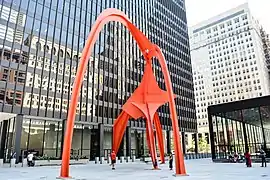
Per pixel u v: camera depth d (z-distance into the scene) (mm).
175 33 80062
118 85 49062
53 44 38250
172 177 14469
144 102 22125
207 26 146875
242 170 18828
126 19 19000
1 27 32406
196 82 144875
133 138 50781
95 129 44094
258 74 121312
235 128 35938
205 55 144125
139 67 56000
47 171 20297
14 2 34281
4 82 31562
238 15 134875
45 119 36688
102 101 44625
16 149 31438
